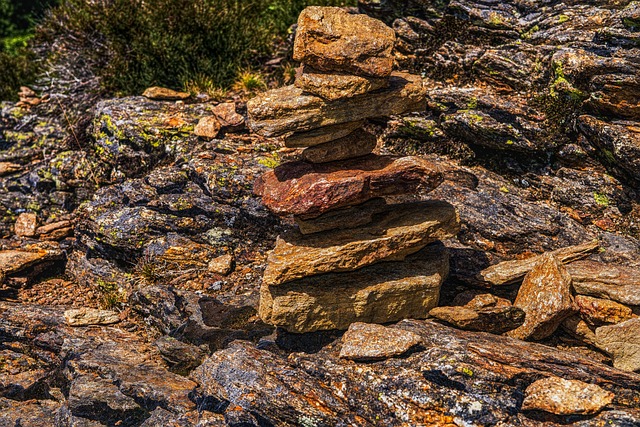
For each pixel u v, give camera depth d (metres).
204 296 9.11
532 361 6.75
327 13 7.38
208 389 7.38
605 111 9.16
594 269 7.89
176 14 13.36
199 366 8.02
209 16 13.29
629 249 8.59
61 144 12.47
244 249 9.91
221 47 13.17
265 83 12.70
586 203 9.23
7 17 22.70
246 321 8.51
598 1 10.03
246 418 6.96
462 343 6.99
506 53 10.38
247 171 10.12
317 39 7.27
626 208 9.14
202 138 11.03
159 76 13.04
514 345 7.11
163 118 11.46
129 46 13.48
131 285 9.92
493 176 10.02
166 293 9.29
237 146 10.84
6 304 9.84
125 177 11.35
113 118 11.53
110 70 13.15
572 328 7.61
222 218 9.91
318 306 7.54
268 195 7.69
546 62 9.95
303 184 7.48
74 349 8.70
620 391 6.56
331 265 7.47
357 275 7.69
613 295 7.53
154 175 10.40
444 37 11.19
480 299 7.96
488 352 6.75
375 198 7.98
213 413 7.23
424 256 8.00
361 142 7.87
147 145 11.19
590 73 9.23
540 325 7.48
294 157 10.59
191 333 8.49
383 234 7.63
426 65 11.32
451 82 10.89
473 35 10.93
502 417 6.38
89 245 10.46
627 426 6.19
